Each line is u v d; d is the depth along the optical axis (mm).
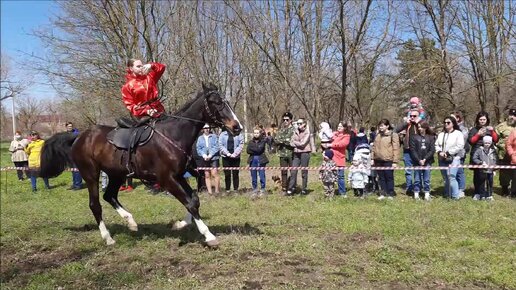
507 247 5910
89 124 20641
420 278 4953
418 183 9688
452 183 9492
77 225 8109
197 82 17516
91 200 6875
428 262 5449
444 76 20219
